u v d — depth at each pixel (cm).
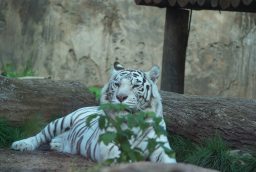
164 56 1730
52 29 2417
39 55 2408
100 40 2448
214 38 2486
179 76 1719
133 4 2450
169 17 1714
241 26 2500
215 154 1126
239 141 1195
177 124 1230
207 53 2486
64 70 2430
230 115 1227
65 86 1304
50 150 1150
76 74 2439
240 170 1106
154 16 2453
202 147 1167
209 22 2481
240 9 1538
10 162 1020
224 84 2500
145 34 2458
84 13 2436
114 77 995
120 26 2453
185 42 1728
